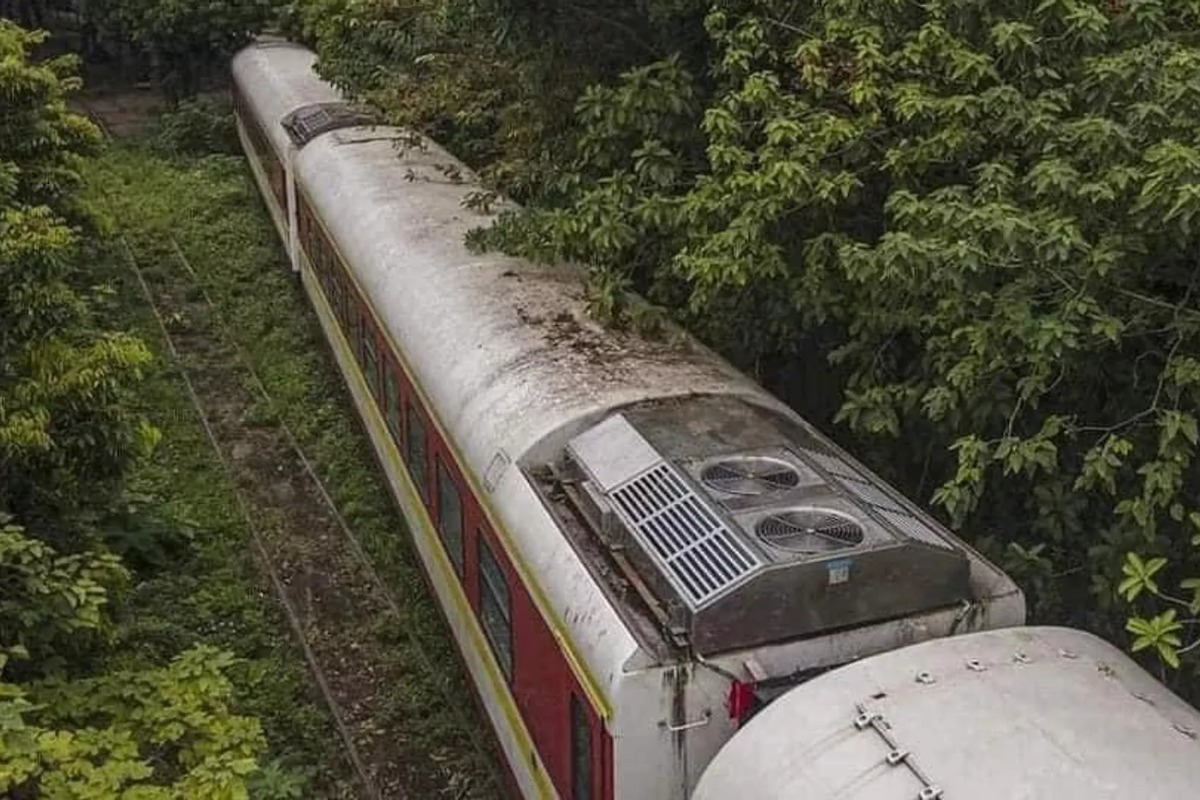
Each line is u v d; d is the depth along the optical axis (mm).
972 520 8305
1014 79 7699
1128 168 6570
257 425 15023
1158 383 6980
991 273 7070
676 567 6199
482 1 10766
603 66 11000
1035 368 6801
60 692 7352
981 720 4984
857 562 6020
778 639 5980
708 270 8031
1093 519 7664
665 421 7523
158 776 7059
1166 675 7348
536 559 7047
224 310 18438
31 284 8656
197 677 7586
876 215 8570
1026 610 7188
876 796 4766
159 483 13422
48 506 9023
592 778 6266
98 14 30984
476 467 8203
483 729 9328
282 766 9234
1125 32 7520
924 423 8531
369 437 13445
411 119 14289
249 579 11773
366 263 12117
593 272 9578
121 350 8797
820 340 9555
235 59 25484
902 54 7973
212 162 25297
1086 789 4578
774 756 5188
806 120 8250
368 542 12289
